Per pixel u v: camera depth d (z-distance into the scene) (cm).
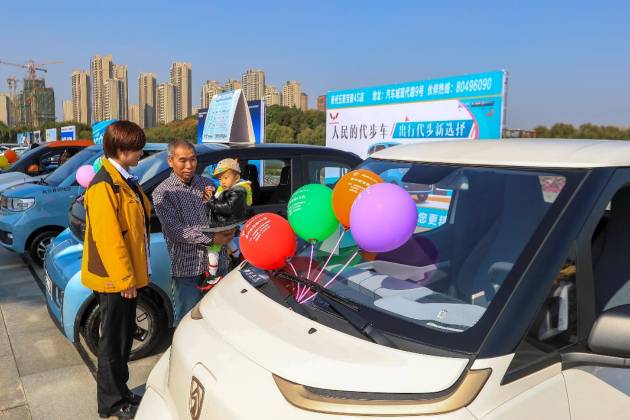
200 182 396
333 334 182
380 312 193
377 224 212
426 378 158
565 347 181
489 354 162
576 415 168
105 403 336
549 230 187
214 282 395
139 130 315
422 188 245
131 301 327
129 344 337
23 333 506
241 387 171
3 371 425
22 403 376
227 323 205
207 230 379
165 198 377
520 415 158
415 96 784
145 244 332
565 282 182
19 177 1011
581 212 189
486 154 237
